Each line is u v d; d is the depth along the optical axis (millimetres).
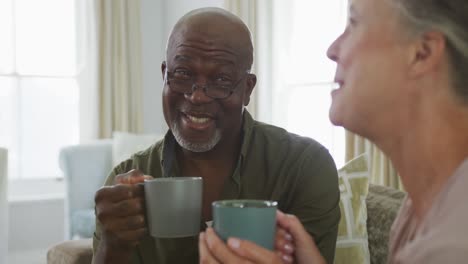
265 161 1192
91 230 3490
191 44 1085
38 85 4594
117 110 4668
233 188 1167
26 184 4551
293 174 1174
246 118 1223
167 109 1143
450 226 456
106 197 920
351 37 623
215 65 1083
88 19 4648
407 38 569
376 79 593
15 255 4250
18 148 4527
